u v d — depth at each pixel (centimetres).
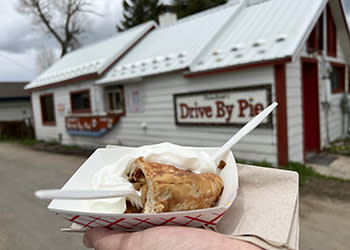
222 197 106
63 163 783
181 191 92
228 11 790
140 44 967
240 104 564
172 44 805
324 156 662
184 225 98
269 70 517
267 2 720
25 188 574
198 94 638
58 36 2392
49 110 1271
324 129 738
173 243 90
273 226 94
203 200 96
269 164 531
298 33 517
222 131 609
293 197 103
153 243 93
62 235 364
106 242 101
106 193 76
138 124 817
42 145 1169
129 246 95
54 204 100
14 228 392
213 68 563
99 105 920
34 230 383
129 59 892
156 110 756
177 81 686
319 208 396
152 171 95
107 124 873
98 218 91
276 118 516
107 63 889
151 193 92
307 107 700
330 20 759
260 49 531
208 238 91
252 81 545
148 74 703
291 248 88
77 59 1199
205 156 110
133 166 107
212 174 106
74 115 1041
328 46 765
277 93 509
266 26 610
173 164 107
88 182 119
